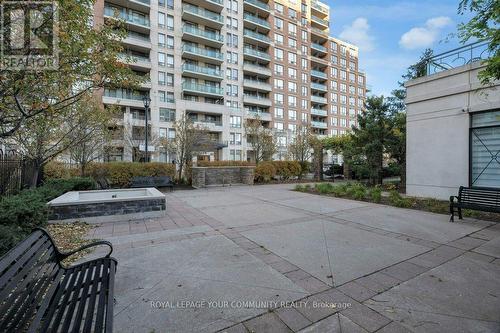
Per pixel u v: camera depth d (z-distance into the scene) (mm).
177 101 37375
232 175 16766
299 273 3605
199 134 18750
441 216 7145
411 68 12984
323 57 62875
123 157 25344
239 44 46500
